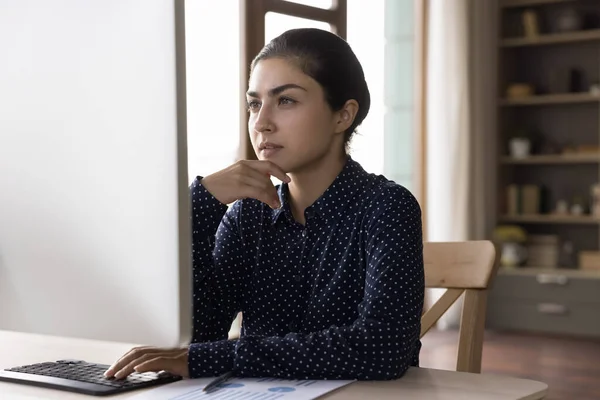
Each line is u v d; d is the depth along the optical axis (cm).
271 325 135
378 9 507
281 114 122
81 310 92
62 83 89
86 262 91
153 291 87
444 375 112
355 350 108
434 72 550
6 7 92
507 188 589
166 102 83
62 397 98
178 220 85
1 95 94
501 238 568
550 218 561
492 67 571
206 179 127
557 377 397
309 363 107
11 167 94
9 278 97
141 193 86
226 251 138
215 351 108
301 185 132
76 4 87
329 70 123
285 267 134
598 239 576
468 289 151
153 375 107
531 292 532
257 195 124
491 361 438
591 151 553
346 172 131
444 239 548
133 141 86
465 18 545
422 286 121
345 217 129
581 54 573
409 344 113
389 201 124
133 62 84
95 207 89
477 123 554
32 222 94
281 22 405
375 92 516
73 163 90
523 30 582
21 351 130
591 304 515
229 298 138
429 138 552
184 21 83
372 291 116
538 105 587
